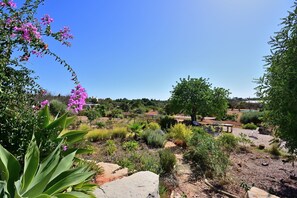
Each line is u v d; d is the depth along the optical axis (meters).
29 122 2.73
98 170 4.21
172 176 5.52
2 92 2.45
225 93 20.02
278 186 6.07
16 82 2.70
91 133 9.94
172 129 11.59
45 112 3.01
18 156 2.55
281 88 5.44
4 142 2.54
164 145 9.19
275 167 7.79
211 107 19.23
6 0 2.57
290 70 5.39
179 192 4.87
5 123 2.57
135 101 41.06
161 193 4.29
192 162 6.92
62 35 3.07
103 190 3.32
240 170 7.05
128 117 22.44
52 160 2.51
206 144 7.36
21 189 2.19
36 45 2.76
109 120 17.77
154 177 3.91
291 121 5.34
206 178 5.92
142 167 5.41
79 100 3.34
